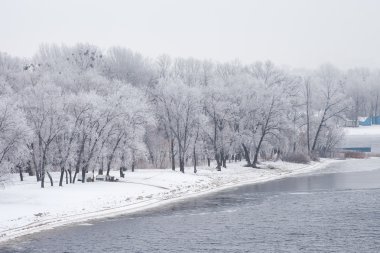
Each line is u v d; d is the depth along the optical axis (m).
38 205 57.66
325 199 64.69
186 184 78.06
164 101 89.88
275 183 83.69
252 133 100.81
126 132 77.06
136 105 79.69
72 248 43.25
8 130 61.03
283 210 57.81
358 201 62.25
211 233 47.44
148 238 46.16
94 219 54.44
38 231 48.97
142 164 98.62
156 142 97.75
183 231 48.59
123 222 53.03
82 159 72.94
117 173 84.38
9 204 57.44
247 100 101.88
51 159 69.50
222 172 93.31
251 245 42.81
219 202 64.75
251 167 100.88
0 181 61.91
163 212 58.38
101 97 76.81
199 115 91.31
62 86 98.81
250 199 66.69
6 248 43.50
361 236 44.53
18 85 99.81
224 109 96.75
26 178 81.25
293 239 44.22
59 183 69.75
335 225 48.97
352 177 89.44
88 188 67.88
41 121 67.69
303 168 108.06
